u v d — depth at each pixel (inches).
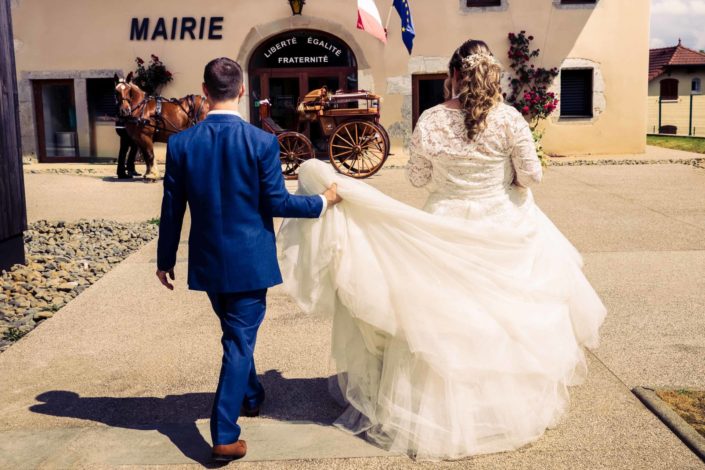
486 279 112.6
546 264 119.2
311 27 575.8
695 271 219.6
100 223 322.3
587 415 122.3
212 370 149.4
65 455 112.8
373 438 115.8
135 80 585.3
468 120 112.3
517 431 111.8
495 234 114.1
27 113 602.9
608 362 146.4
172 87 589.9
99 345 166.1
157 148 606.9
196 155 106.9
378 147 458.3
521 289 114.1
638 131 591.8
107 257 259.9
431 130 116.0
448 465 107.4
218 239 106.7
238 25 581.0
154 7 583.8
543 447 111.8
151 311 191.8
